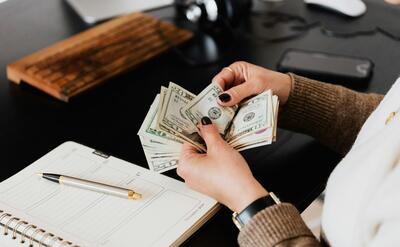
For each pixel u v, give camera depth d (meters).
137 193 0.74
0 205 0.73
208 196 0.74
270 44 1.22
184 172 0.74
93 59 1.13
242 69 0.91
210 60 1.16
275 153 0.89
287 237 0.62
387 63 1.12
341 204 0.60
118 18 1.30
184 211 0.72
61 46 1.19
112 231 0.69
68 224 0.70
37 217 0.71
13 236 0.69
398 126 0.58
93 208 0.73
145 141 0.79
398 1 1.33
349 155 0.65
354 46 1.19
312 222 0.75
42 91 1.06
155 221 0.70
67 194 0.75
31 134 0.94
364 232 0.56
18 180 0.78
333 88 0.91
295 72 1.07
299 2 1.39
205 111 0.81
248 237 0.64
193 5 1.33
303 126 0.91
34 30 1.31
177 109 0.81
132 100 1.04
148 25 1.27
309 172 0.84
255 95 0.87
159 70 1.13
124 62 1.12
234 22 1.27
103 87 1.08
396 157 0.57
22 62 1.12
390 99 0.68
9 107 1.02
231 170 0.70
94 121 0.98
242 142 0.77
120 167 0.80
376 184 0.57
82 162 0.82
